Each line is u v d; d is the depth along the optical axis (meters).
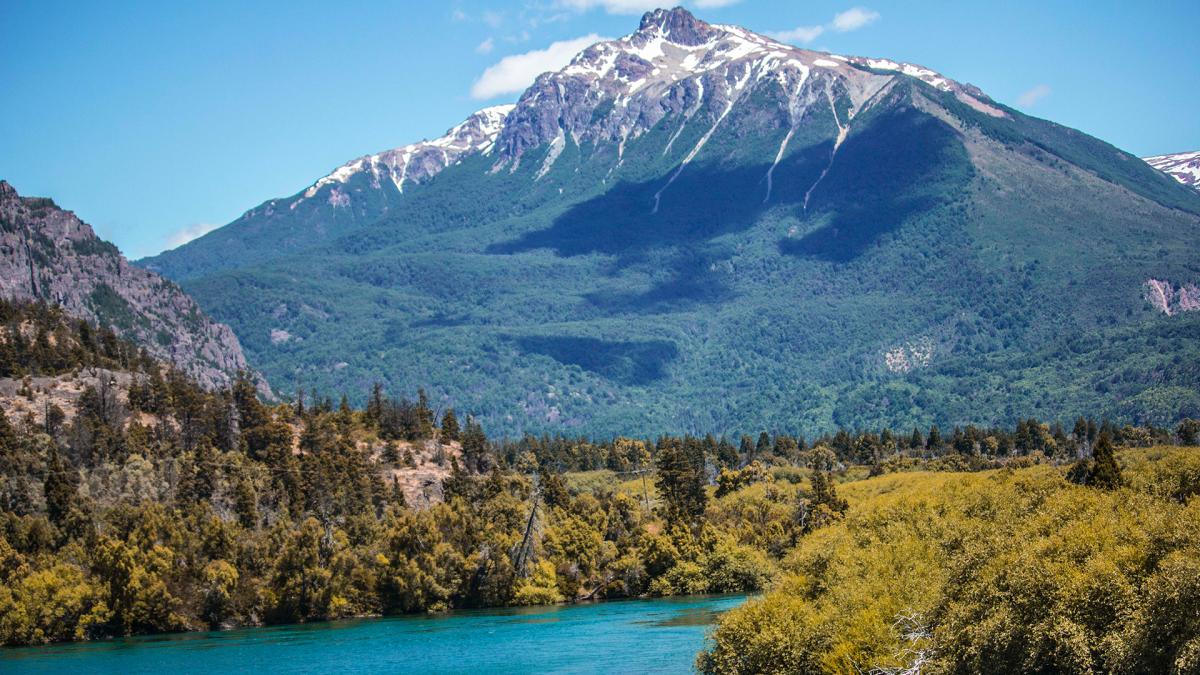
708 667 136.75
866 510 180.38
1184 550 105.50
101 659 180.88
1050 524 135.25
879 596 128.75
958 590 121.50
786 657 126.00
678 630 189.50
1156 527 115.50
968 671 108.50
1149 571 108.31
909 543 145.50
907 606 121.19
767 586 168.25
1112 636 102.31
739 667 131.00
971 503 165.00
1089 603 106.69
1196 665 94.94
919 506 173.12
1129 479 172.12
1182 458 169.25
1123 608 104.19
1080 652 103.00
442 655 175.88
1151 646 99.81
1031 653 106.12
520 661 166.88
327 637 199.88
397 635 199.38
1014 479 187.12
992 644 107.94
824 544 155.75
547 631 196.38
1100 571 107.88
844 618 124.44
